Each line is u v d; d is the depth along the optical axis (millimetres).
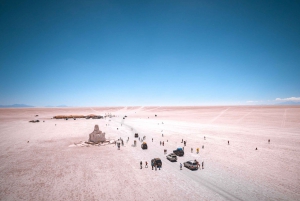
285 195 18906
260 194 19188
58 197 19297
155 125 83938
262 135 53969
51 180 23656
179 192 19984
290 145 41281
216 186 21297
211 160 31281
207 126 77125
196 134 57812
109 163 30375
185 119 111125
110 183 22547
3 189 21281
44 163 30578
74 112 197250
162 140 49625
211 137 52312
